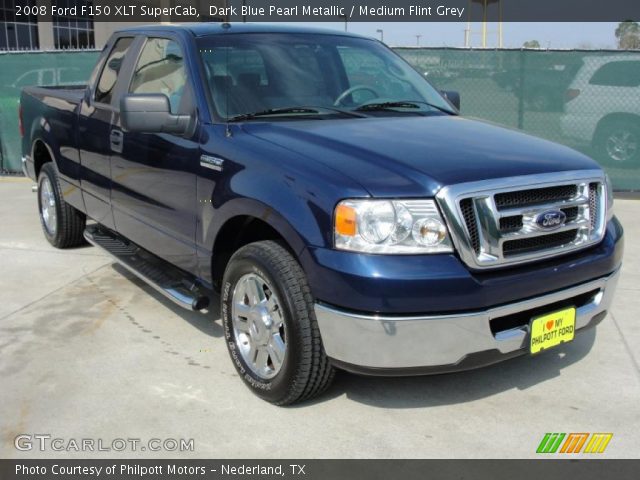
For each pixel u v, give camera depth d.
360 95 4.49
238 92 4.18
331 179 3.21
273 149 3.58
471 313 3.14
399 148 3.46
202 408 3.61
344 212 3.10
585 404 3.68
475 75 8.91
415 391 3.79
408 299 3.04
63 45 25.31
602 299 3.70
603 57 8.64
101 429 3.41
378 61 4.85
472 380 3.92
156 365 4.10
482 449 3.25
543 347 3.44
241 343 3.79
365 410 3.58
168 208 4.37
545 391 3.81
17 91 10.11
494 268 3.22
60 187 6.23
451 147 3.53
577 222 3.51
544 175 3.35
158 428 3.42
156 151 4.40
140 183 4.66
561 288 3.44
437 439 3.34
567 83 8.76
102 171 5.23
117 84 5.09
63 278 5.70
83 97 5.68
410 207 3.09
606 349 4.36
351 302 3.08
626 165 8.80
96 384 3.85
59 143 5.97
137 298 5.22
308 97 4.30
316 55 4.59
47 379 3.91
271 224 3.42
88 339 4.46
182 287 4.37
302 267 3.29
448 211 3.09
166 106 3.99
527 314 3.42
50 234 6.63
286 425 3.45
